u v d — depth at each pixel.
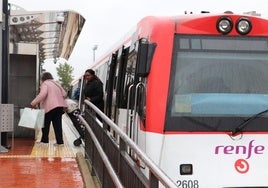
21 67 12.66
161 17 6.30
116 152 5.93
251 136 5.86
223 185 5.71
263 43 6.24
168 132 5.76
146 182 4.12
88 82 10.95
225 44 6.16
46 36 14.95
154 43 5.93
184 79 5.97
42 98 10.98
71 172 8.48
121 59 8.79
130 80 7.36
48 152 10.40
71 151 10.59
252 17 6.23
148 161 3.92
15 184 7.57
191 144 5.76
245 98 6.02
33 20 11.59
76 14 11.75
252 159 5.82
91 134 7.92
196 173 5.71
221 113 5.91
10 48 12.28
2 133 10.41
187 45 6.06
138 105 6.31
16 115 12.47
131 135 6.71
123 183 5.38
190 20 6.11
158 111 5.79
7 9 10.15
